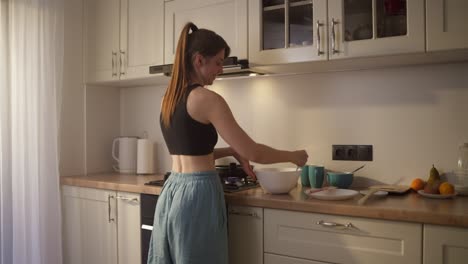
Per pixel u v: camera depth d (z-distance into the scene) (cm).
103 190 237
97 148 288
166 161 283
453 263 138
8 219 236
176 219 158
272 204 171
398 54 172
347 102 215
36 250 237
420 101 197
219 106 157
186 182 161
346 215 156
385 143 205
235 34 212
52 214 246
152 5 244
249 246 179
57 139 249
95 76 272
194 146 161
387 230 149
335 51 183
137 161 278
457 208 148
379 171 206
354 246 155
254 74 233
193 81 167
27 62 238
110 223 233
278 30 202
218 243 161
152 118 290
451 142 190
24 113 235
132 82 274
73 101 274
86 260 247
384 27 176
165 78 252
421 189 184
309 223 164
